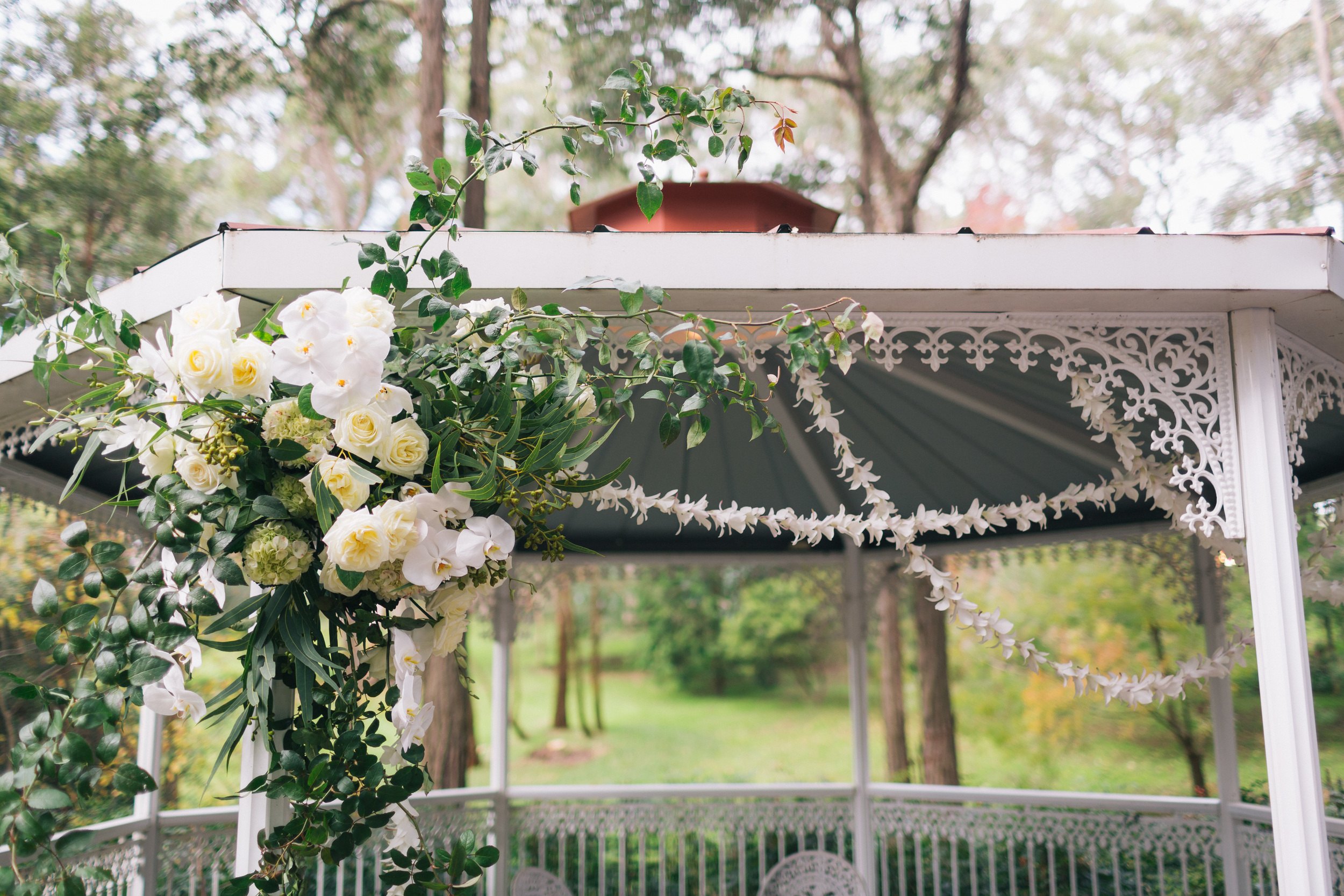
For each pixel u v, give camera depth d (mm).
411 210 1595
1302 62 7863
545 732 13914
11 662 5770
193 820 3709
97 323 1520
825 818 4680
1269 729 1983
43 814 1358
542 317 1646
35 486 3365
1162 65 8375
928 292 1977
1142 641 8875
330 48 6988
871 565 4961
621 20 6945
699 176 2709
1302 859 1911
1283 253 1952
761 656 15172
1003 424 3514
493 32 7730
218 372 1351
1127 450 2156
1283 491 2021
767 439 3912
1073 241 1961
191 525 1429
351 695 1540
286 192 8500
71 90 6742
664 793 4609
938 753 6793
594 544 4930
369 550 1329
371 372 1369
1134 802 4215
